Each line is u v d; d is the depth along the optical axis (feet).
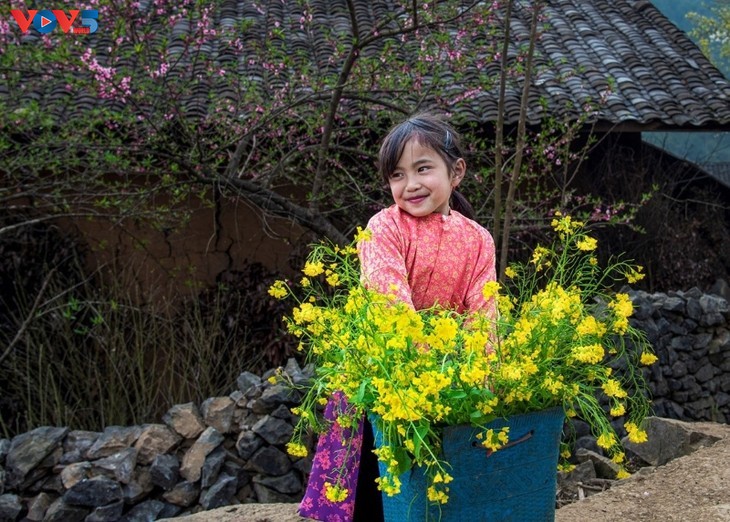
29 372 16.67
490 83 17.46
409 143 6.56
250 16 26.13
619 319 6.23
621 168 26.27
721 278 28.71
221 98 18.34
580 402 5.72
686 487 8.80
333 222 21.03
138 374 17.28
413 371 5.13
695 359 18.95
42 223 21.63
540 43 27.37
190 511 13.15
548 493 5.79
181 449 13.57
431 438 5.21
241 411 13.92
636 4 32.07
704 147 43.55
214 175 16.43
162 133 15.93
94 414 16.71
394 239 6.51
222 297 21.83
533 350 5.68
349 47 19.75
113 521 12.71
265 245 23.67
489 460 5.35
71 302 17.17
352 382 5.43
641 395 6.56
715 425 13.39
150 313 17.97
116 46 15.02
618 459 6.25
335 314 5.96
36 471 12.91
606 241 25.23
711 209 30.55
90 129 16.62
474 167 19.27
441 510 5.28
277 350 19.93
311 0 27.76
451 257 6.59
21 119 15.71
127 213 17.87
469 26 16.58
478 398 5.23
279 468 13.62
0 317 19.77
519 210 18.86
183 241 23.35
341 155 19.86
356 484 6.73
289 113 17.38
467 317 5.85
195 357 18.08
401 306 5.09
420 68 16.56
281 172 17.74
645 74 26.37
